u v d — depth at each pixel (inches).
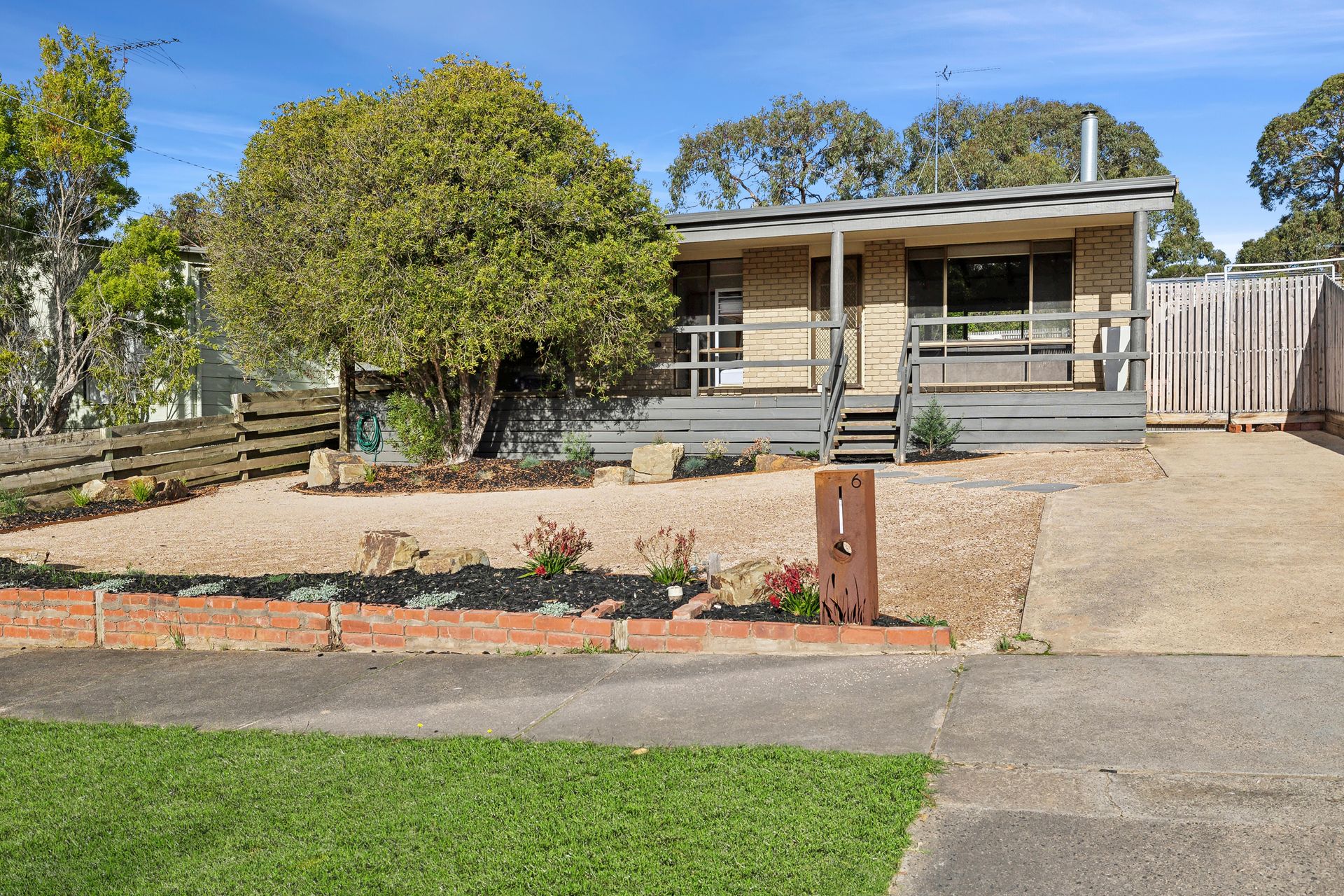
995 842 136.0
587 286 533.3
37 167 819.4
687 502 454.3
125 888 141.2
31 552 405.7
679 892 128.6
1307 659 201.8
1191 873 124.4
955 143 1581.0
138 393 802.2
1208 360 635.5
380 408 668.7
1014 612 253.3
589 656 248.7
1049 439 540.7
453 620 264.2
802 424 579.8
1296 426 597.9
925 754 168.1
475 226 534.6
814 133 1489.9
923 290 668.7
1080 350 636.7
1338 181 1750.7
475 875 137.6
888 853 134.3
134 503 541.0
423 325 528.7
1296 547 285.4
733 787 159.6
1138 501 365.7
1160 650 216.4
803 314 692.7
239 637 284.0
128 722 221.9
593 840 145.1
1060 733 172.7
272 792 172.6
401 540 315.9
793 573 259.4
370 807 163.2
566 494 509.7
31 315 836.6
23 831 163.6
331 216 551.5
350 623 274.4
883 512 386.9
